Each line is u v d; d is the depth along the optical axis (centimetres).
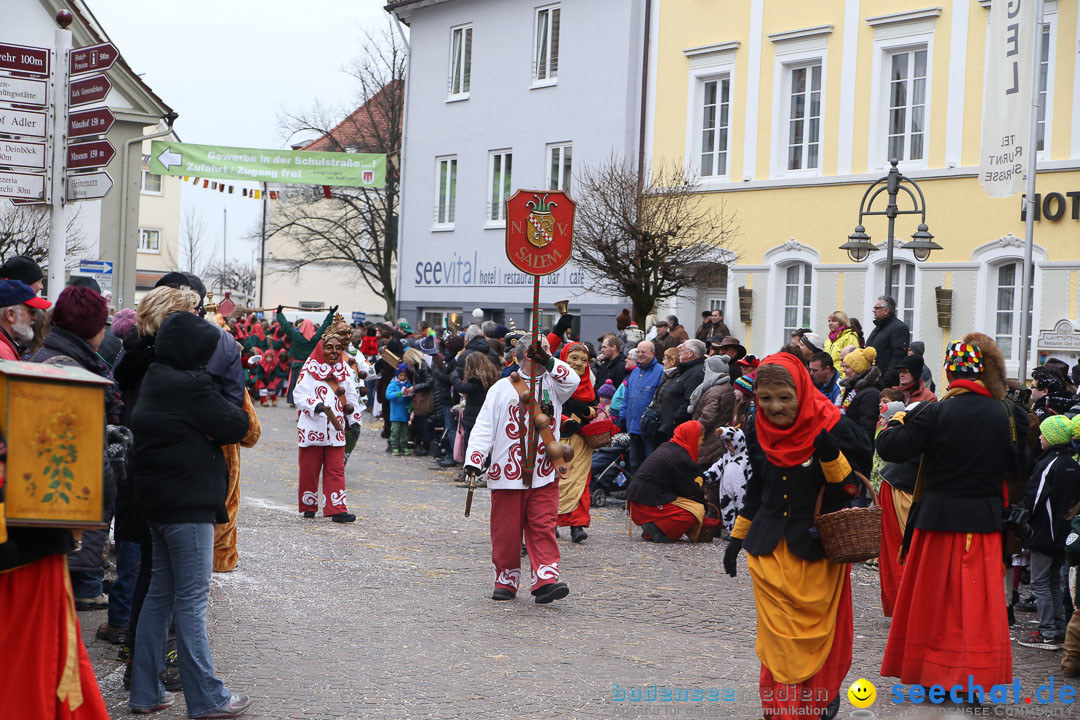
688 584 959
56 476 435
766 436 567
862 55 2005
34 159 960
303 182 2762
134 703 575
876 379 1084
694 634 787
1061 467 777
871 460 565
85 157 955
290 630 753
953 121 1877
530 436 855
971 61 1853
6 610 435
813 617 554
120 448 564
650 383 1388
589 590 921
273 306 5831
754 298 2170
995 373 630
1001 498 623
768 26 2156
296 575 930
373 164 2766
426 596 875
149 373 560
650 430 1342
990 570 612
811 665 548
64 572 452
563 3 2623
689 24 2316
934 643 619
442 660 693
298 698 606
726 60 2234
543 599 858
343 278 5806
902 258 1934
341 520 1201
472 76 2908
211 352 562
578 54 2581
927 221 1903
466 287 2927
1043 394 926
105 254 2736
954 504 618
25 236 2161
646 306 1984
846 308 2017
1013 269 1805
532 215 877
